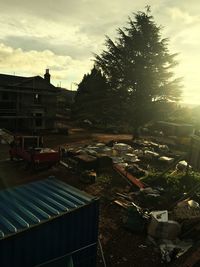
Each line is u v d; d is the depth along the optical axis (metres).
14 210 7.46
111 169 21.14
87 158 20.86
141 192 15.56
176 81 39.84
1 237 6.03
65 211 7.44
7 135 31.39
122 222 12.34
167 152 30.33
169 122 51.81
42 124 42.56
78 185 17.52
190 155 17.81
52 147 29.64
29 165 20.53
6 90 37.62
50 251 7.15
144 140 38.16
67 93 91.12
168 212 12.56
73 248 7.80
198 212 12.05
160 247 10.09
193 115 57.81
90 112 45.16
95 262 8.60
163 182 17.45
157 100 40.47
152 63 39.22
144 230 11.41
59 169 20.98
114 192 16.44
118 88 40.78
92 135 41.47
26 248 6.56
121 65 40.00
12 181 17.70
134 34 39.22
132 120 40.41
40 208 7.62
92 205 8.16
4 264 6.18
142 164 24.80
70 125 53.66
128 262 9.40
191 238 10.82
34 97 41.31
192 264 9.00
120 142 34.75
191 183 16.78
